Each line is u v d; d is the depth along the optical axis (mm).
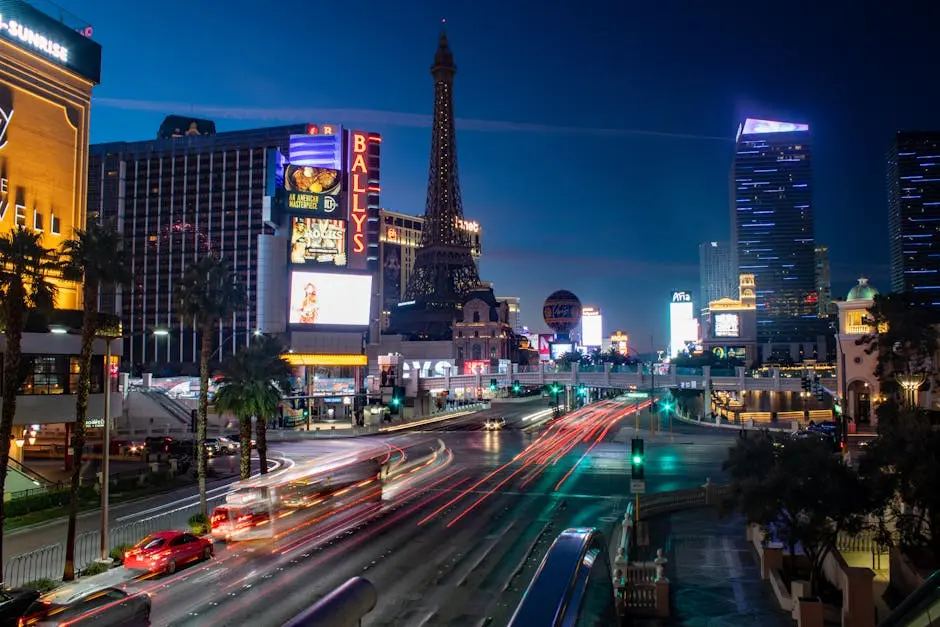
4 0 62250
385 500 50500
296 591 28031
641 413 151500
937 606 6324
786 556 31391
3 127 62469
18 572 31781
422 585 29016
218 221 199000
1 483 30531
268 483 40312
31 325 59438
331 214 146125
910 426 28188
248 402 46469
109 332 35562
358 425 110375
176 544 31891
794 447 26953
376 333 185375
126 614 19172
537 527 40688
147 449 75125
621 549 29047
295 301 139000
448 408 148750
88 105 72562
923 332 59281
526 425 120750
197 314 44406
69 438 66312
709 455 75750
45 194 67000
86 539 39000
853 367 86938
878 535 28000
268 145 198125
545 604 4207
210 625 23844
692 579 29812
